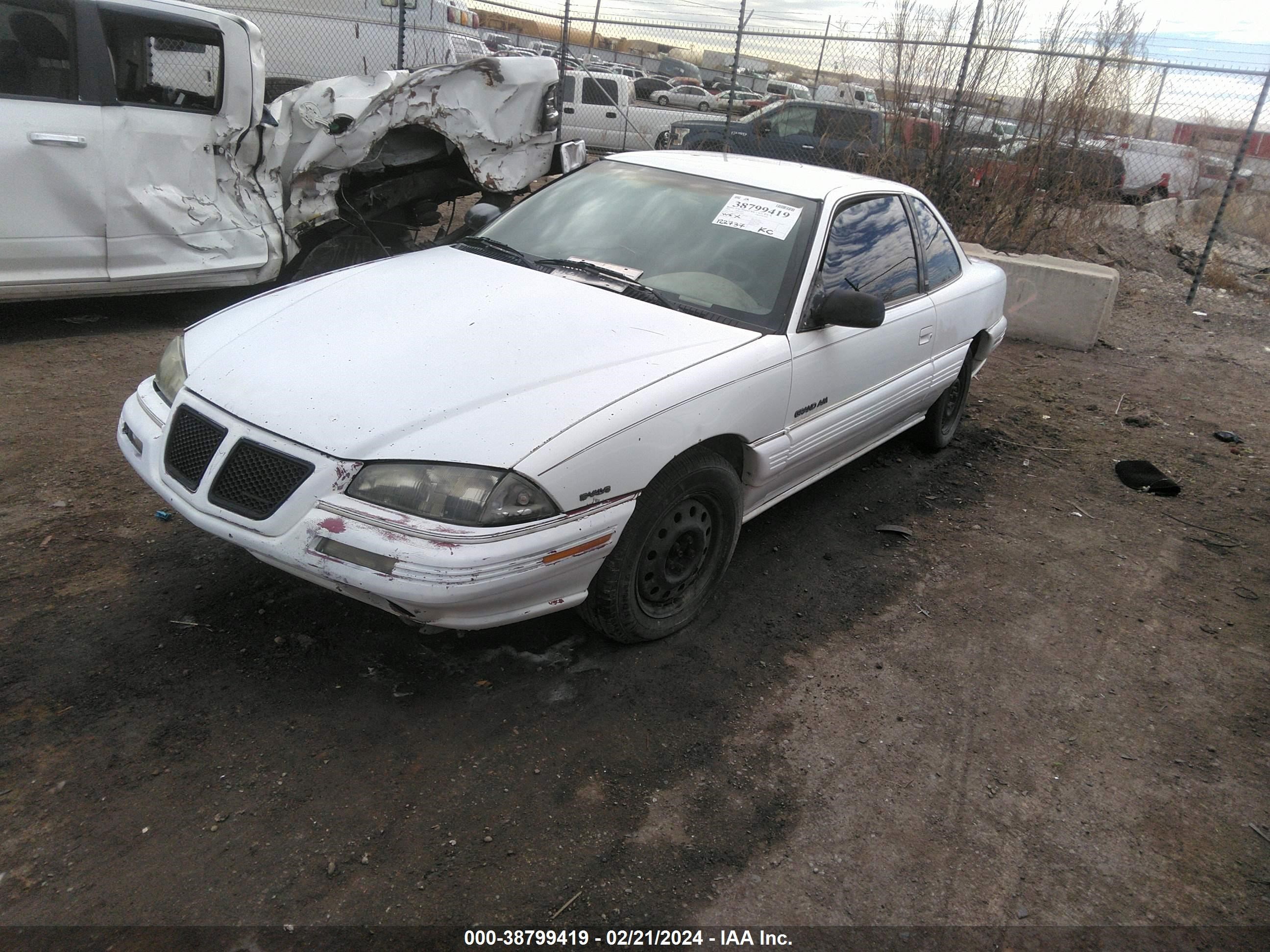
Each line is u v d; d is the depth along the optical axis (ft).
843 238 12.80
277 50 33.63
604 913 7.29
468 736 8.99
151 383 10.49
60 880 6.97
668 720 9.61
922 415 16.66
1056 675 11.37
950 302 15.56
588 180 13.79
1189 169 46.39
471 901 7.23
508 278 11.41
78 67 17.54
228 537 8.67
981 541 14.80
